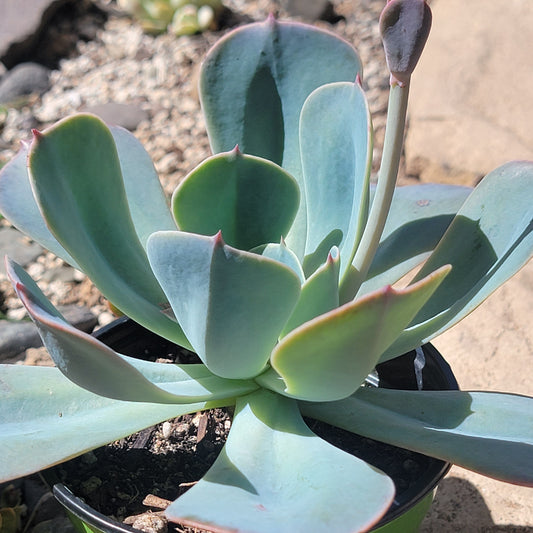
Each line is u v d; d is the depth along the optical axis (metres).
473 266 0.31
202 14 0.82
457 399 0.28
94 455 0.31
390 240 0.35
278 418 0.28
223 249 0.22
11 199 0.31
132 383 0.24
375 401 0.29
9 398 0.28
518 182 0.30
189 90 0.76
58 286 0.56
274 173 0.29
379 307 0.21
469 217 0.32
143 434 0.32
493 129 0.59
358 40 0.80
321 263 0.31
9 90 0.78
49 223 0.25
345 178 0.31
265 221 0.31
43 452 0.25
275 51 0.32
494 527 0.38
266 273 0.23
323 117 0.30
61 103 0.77
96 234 0.30
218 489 0.23
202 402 0.30
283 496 0.24
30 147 0.25
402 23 0.24
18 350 0.50
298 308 0.27
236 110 0.33
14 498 0.41
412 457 0.30
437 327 0.29
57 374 0.29
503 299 0.49
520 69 0.64
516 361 0.45
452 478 0.40
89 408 0.29
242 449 0.26
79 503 0.26
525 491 0.39
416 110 0.63
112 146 0.28
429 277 0.22
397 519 0.27
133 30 0.86
